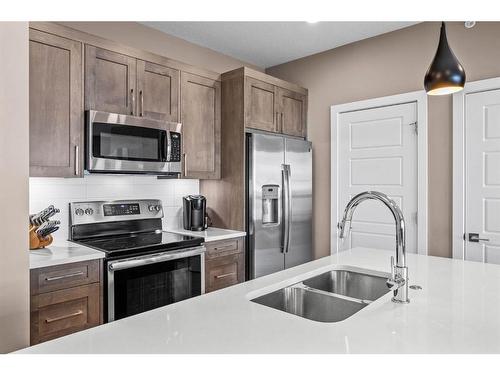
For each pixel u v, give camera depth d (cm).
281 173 323
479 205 265
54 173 217
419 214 294
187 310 119
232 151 312
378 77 319
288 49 351
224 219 320
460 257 272
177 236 276
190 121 294
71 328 198
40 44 211
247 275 304
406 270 128
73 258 198
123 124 245
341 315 144
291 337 98
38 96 210
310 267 182
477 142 265
